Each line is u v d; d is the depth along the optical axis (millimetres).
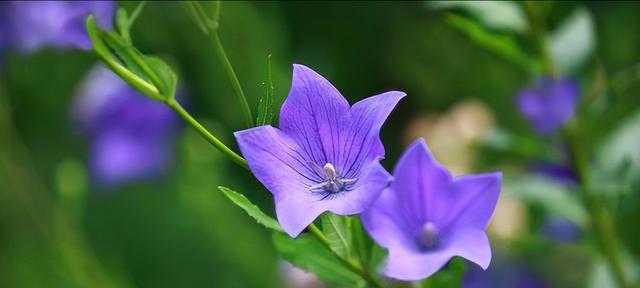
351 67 1999
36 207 1403
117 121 1472
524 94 1029
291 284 1144
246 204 699
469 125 1338
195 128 712
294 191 679
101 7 936
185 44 1744
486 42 1010
